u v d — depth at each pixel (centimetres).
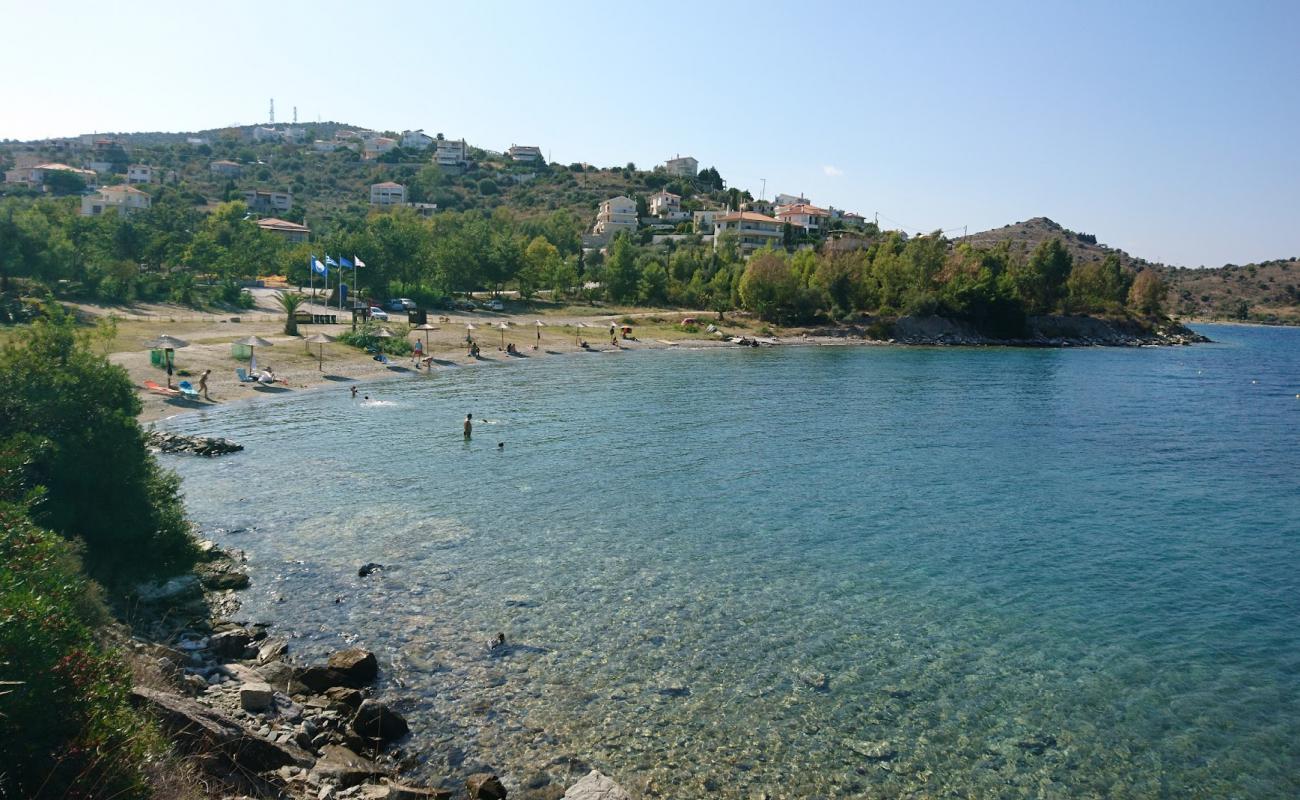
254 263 14500
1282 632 2566
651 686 2098
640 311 15362
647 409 6419
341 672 2039
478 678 2106
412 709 1947
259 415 5697
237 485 3891
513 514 3538
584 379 8138
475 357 9388
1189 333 18262
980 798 1705
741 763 1784
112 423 2705
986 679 2214
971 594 2811
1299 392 8625
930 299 14862
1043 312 16412
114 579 2489
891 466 4672
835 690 2119
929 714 2023
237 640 2186
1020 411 6862
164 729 1431
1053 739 1938
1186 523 3709
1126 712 2072
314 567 2850
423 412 6012
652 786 1688
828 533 3419
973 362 11256
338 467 4291
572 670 2166
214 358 7394
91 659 1262
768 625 2497
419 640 2309
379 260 13312
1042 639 2477
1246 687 2217
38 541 1783
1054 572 3052
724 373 8950
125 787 1166
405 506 3609
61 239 10062
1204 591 2894
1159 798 1731
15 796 1084
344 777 1578
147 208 17512
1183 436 5866
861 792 1705
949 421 6259
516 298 15850
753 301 14712
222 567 2769
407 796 1547
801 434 5553
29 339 2778
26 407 2600
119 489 2672
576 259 18200
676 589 2755
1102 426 6219
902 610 2655
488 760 1755
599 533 3312
